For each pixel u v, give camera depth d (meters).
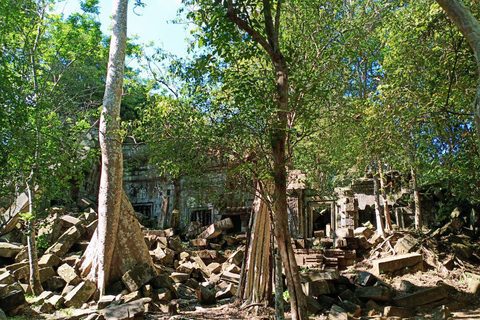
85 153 15.12
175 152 10.76
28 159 12.36
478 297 12.22
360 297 12.23
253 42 9.06
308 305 11.54
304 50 11.83
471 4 10.17
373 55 14.71
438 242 16.03
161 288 13.50
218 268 17.20
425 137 11.49
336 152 14.16
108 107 14.88
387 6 12.82
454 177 12.85
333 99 11.81
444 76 10.98
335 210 19.50
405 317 11.16
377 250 16.98
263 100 8.40
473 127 10.91
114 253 14.02
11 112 11.33
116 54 15.45
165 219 22.77
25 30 15.85
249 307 11.92
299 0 12.25
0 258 15.26
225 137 9.64
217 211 22.53
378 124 11.56
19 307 11.07
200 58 9.37
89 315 10.52
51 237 16.78
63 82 22.19
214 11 8.55
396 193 20.78
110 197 14.16
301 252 17.08
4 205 17.73
